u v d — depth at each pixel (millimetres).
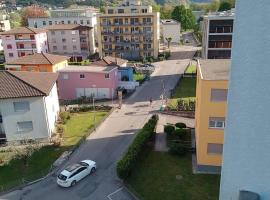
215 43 70812
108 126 41500
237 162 6465
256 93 5906
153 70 75375
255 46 5688
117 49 93000
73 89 55062
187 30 149500
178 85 60969
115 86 56281
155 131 38375
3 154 34125
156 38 89938
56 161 32594
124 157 29703
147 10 93812
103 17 90812
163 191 26766
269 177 6195
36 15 139625
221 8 124938
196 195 26125
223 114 27734
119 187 27797
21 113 36375
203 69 30766
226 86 26922
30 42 86375
